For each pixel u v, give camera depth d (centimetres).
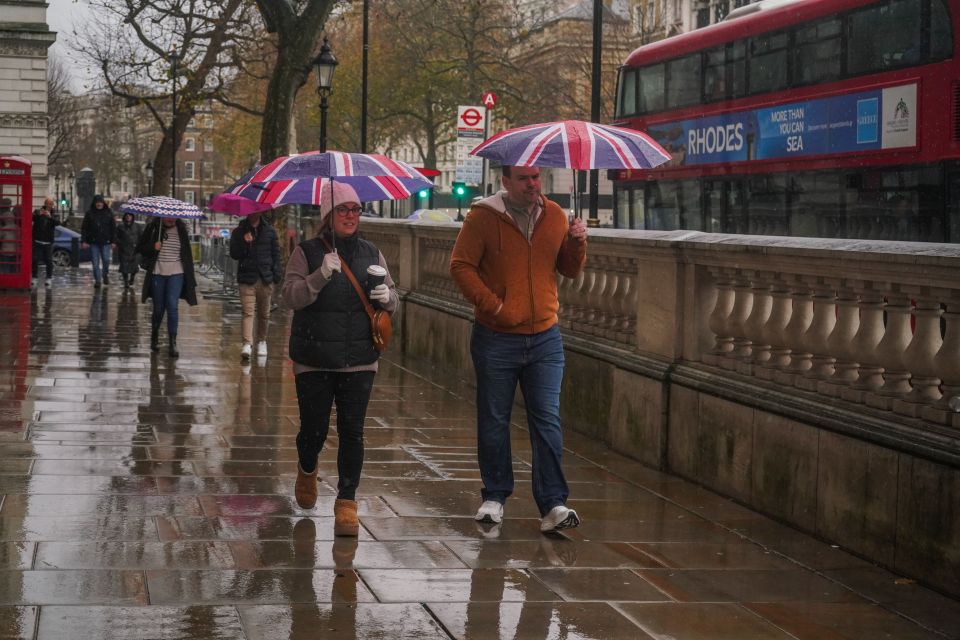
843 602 587
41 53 4812
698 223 1880
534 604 570
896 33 1424
